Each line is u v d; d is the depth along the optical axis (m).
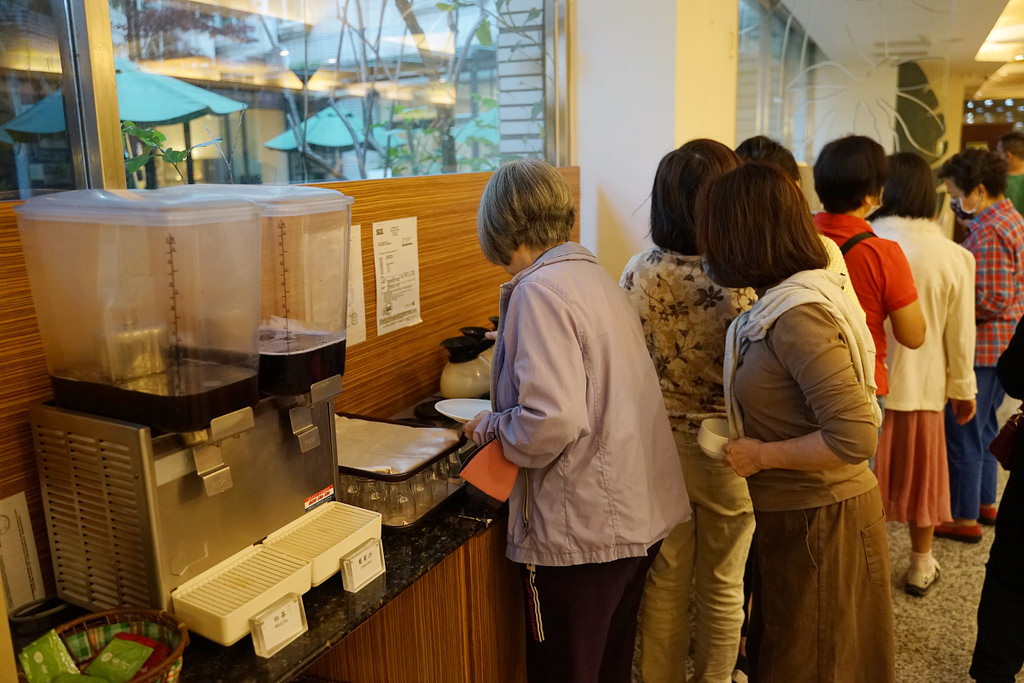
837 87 4.11
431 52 2.26
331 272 1.23
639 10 2.81
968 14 3.91
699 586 1.89
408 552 1.34
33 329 1.18
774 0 4.01
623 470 1.42
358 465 1.43
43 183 1.24
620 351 1.43
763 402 1.48
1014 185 4.14
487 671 1.57
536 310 1.35
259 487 1.18
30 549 1.20
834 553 1.49
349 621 1.13
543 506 1.42
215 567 1.12
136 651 0.99
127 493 1.04
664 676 1.93
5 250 1.13
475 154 2.56
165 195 1.11
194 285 0.99
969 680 2.16
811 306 1.38
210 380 1.03
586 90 2.98
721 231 1.49
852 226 2.16
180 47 1.46
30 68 1.21
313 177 1.85
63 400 1.10
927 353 2.45
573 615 1.46
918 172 2.52
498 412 1.43
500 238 1.47
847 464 1.36
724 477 1.75
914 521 2.53
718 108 3.39
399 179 1.96
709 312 1.69
